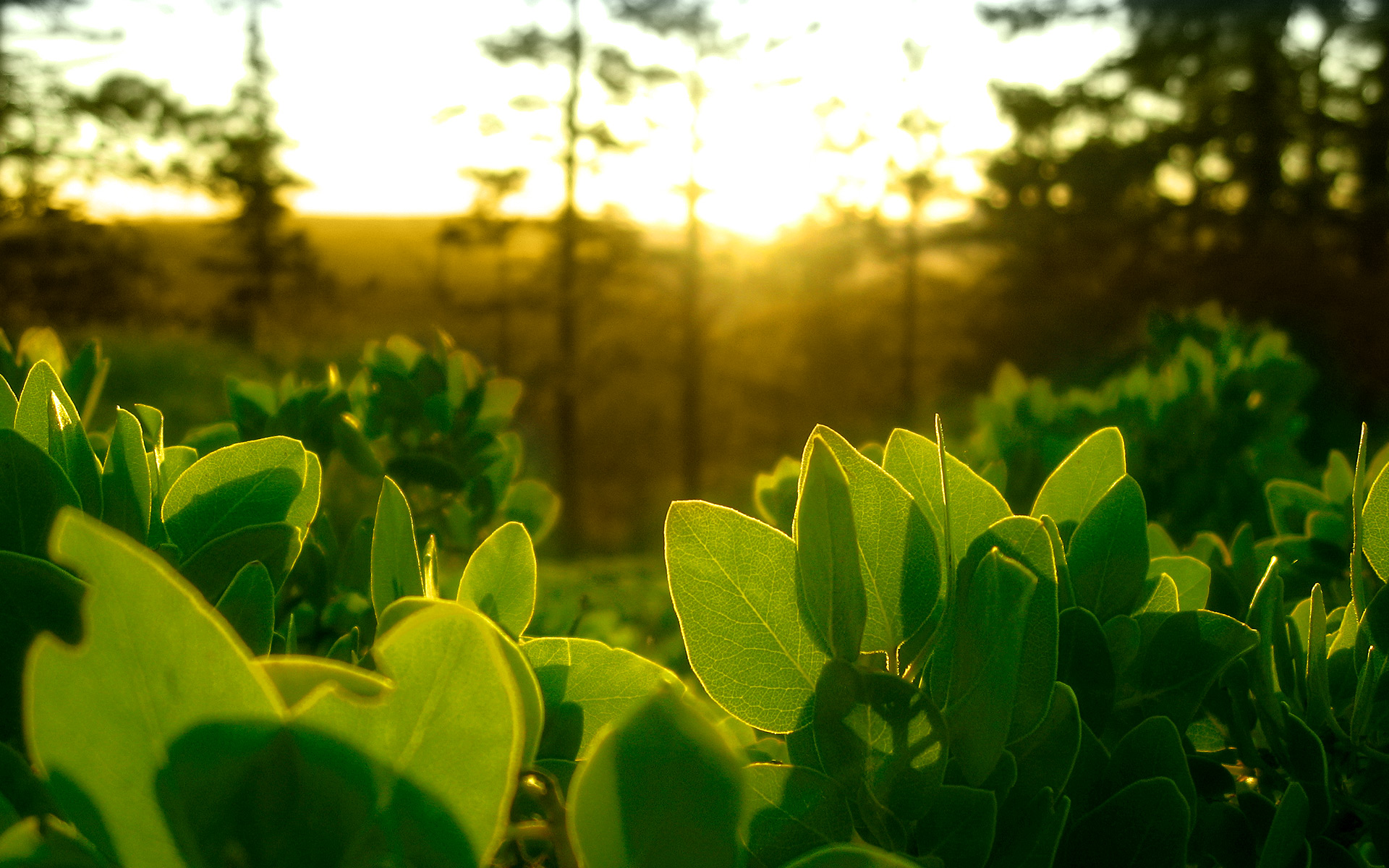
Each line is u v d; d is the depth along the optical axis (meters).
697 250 11.39
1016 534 0.41
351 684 0.34
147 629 0.31
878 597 0.41
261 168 14.04
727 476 11.64
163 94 13.22
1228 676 0.48
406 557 0.44
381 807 0.32
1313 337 7.78
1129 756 0.43
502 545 0.43
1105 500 0.47
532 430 10.11
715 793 0.33
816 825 0.39
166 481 0.50
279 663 0.34
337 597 0.62
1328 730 0.46
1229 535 1.19
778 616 0.41
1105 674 0.44
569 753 0.41
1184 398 1.28
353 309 13.38
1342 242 10.80
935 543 0.42
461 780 0.32
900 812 0.39
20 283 12.23
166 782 0.32
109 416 5.21
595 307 11.52
